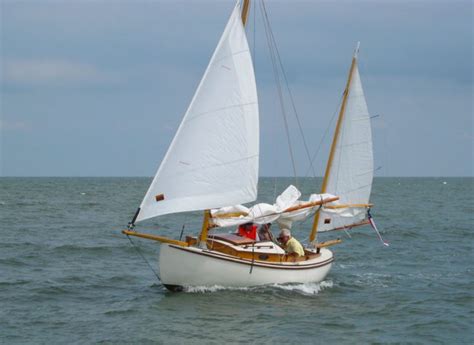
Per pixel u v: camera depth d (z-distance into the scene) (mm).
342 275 38031
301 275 31531
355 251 49406
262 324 25703
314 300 29812
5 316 27047
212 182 28641
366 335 24984
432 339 24719
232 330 24875
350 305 29516
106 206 100562
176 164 28078
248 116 29062
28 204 101125
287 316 26891
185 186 28234
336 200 34375
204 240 29812
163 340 23719
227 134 28750
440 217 83000
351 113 35594
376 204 115562
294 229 64688
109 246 48719
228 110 28750
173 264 28797
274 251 30438
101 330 24984
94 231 60594
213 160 28594
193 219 76500
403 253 48281
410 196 152250
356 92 35500
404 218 81375
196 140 28344
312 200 32312
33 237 54562
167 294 30078
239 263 29266
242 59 28969
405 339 24641
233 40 28812
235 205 29203
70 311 27906
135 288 32938
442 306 29875
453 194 165750
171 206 28000
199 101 28344
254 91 29203
